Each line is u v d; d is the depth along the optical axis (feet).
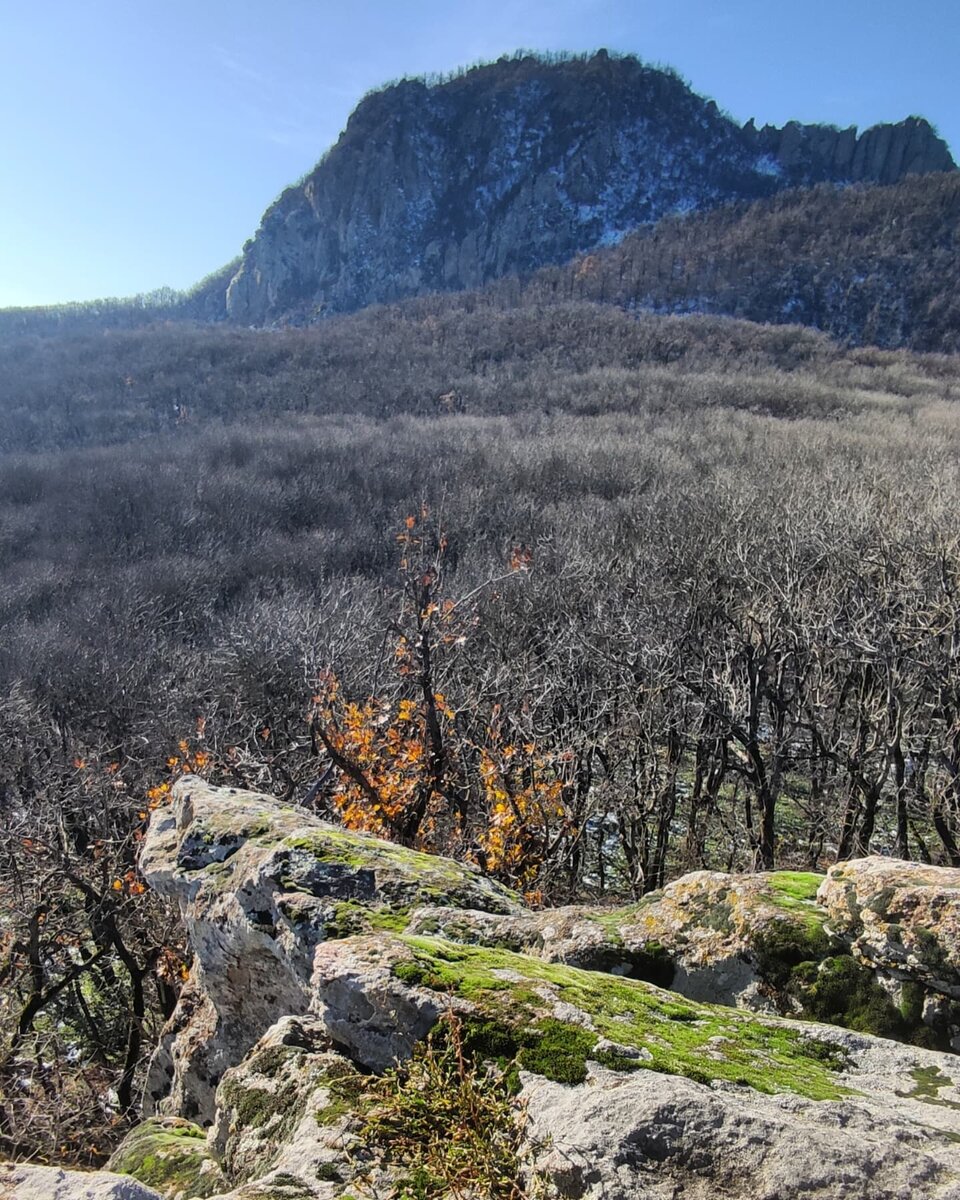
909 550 51.29
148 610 85.05
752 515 67.36
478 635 52.65
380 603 66.90
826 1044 10.80
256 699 53.26
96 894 40.98
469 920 15.07
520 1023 10.25
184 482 131.23
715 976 13.52
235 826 19.06
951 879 13.04
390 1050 10.97
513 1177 8.43
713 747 51.55
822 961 12.94
